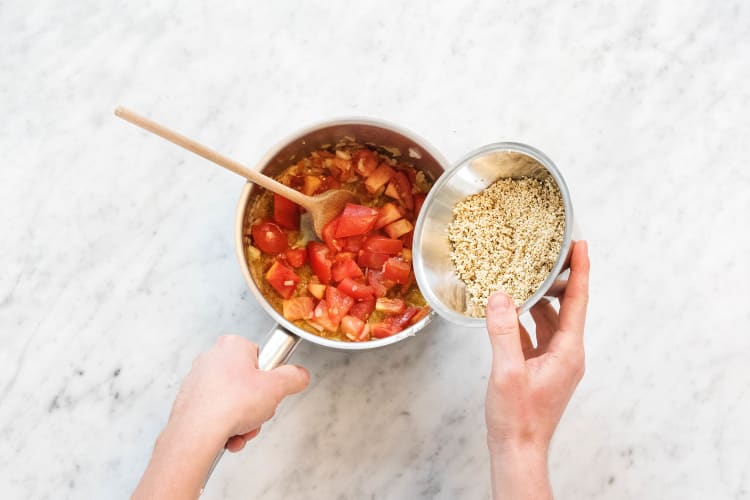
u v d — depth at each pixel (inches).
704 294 39.5
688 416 39.1
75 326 39.5
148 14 40.2
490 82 40.0
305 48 40.1
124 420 39.2
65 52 40.2
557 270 31.8
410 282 37.8
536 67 40.1
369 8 40.3
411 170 38.1
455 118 39.9
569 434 39.1
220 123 39.9
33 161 39.9
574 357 32.4
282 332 34.3
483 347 39.2
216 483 38.7
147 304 39.5
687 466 39.0
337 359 39.2
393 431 39.0
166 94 40.0
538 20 40.3
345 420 39.0
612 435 39.1
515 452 31.7
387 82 40.0
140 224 39.7
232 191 39.8
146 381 39.3
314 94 40.0
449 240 35.6
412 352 39.2
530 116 39.9
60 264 39.7
